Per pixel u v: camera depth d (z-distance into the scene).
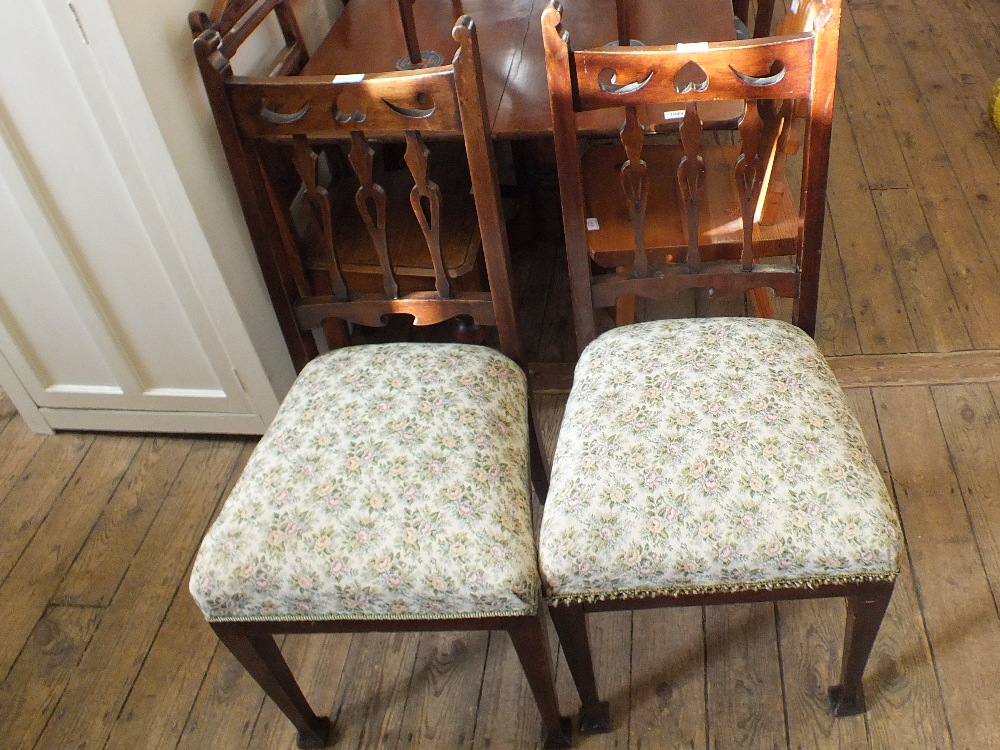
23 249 1.54
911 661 1.36
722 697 1.36
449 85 1.12
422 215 1.25
